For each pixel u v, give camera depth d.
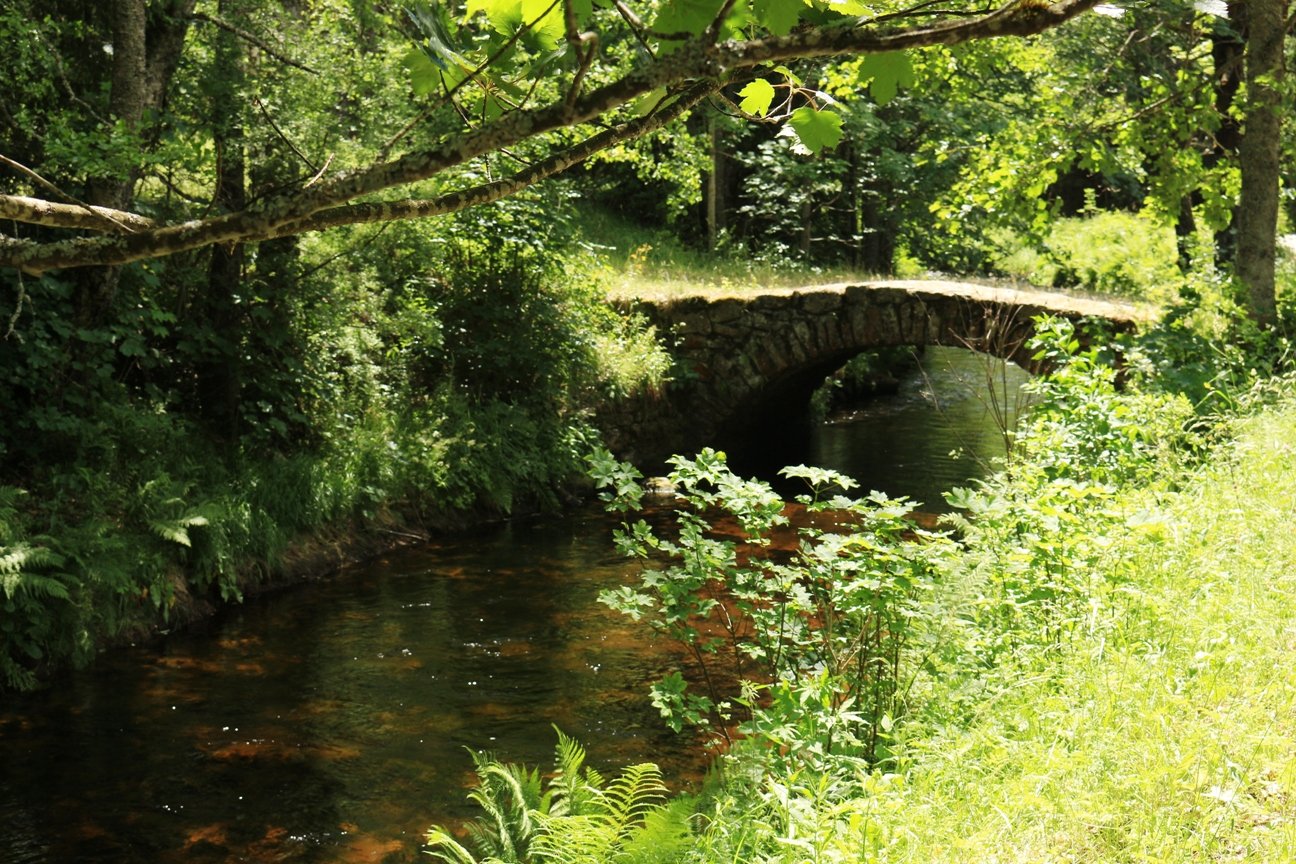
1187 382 10.12
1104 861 2.77
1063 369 9.30
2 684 8.06
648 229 25.19
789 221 24.80
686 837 3.84
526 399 14.69
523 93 1.94
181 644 9.10
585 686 8.09
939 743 3.84
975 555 5.54
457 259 14.91
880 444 18.52
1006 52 14.05
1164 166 13.74
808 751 4.26
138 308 10.44
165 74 10.35
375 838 6.09
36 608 8.30
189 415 11.52
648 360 16.28
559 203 15.32
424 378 14.38
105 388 10.48
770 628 5.35
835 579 5.02
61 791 6.59
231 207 10.98
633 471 5.43
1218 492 6.32
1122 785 3.01
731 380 16.80
